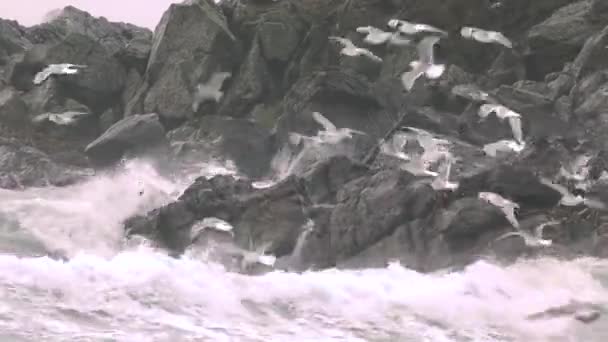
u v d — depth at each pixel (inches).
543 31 2778.1
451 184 1876.2
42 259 1473.9
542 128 2315.5
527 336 1359.5
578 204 1830.7
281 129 2723.9
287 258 1895.9
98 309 1306.6
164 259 1542.8
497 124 2325.3
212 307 1382.9
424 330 1366.9
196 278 1471.5
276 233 1925.4
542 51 2785.4
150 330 1251.8
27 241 2068.2
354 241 1862.7
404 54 2869.1
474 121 2346.2
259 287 1488.7
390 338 1322.6
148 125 2839.6
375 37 2482.8
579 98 2405.3
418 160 2055.9
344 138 2507.4
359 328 1358.3
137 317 1298.0
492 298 1517.0
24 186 2672.2
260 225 1945.1
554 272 1636.3
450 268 1743.4
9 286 1337.4
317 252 1887.3
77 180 2687.0
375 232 1855.3
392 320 1405.0
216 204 1993.1
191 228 1968.5
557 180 1910.7
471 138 2327.8
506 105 2385.6
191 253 1879.9
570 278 1601.9
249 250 1910.7
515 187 1886.1
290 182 1982.0
